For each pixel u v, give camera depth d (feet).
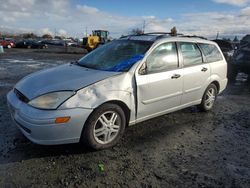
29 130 10.89
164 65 14.67
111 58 14.58
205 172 10.92
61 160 11.31
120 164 11.23
